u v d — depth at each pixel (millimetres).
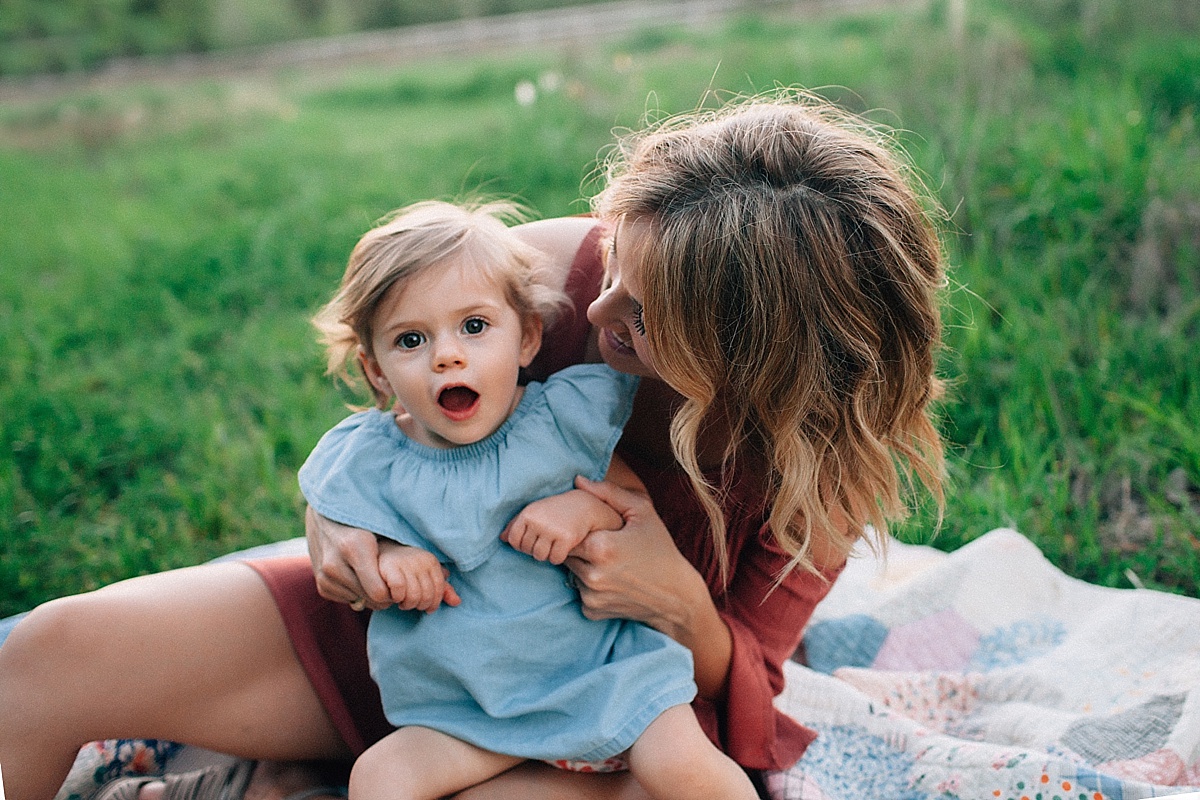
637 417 1804
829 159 1548
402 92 9109
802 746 1951
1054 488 2889
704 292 1501
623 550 1657
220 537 3197
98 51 13391
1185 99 4914
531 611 1668
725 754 1835
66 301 4926
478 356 1658
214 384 4086
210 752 2016
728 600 1864
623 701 1621
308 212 5715
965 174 4055
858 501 1696
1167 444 2996
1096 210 3889
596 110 6453
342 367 2020
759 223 1484
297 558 1870
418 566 1641
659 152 1620
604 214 1710
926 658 2420
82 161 7898
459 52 10945
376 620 1731
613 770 1693
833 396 1568
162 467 3586
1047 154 4219
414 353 1673
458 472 1699
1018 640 2438
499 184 5789
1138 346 3312
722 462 1713
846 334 1522
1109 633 2344
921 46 6008
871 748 2031
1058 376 3250
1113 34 5934
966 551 2604
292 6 14641
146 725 1718
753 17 8922
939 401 2963
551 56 9398
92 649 1661
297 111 8938
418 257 1662
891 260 1522
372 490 1719
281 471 3484
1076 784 1808
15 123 9211
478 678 1640
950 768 1911
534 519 1640
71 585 2996
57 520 3270
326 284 4867
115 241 5711
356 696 1817
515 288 1737
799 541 1783
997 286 3613
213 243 5426
